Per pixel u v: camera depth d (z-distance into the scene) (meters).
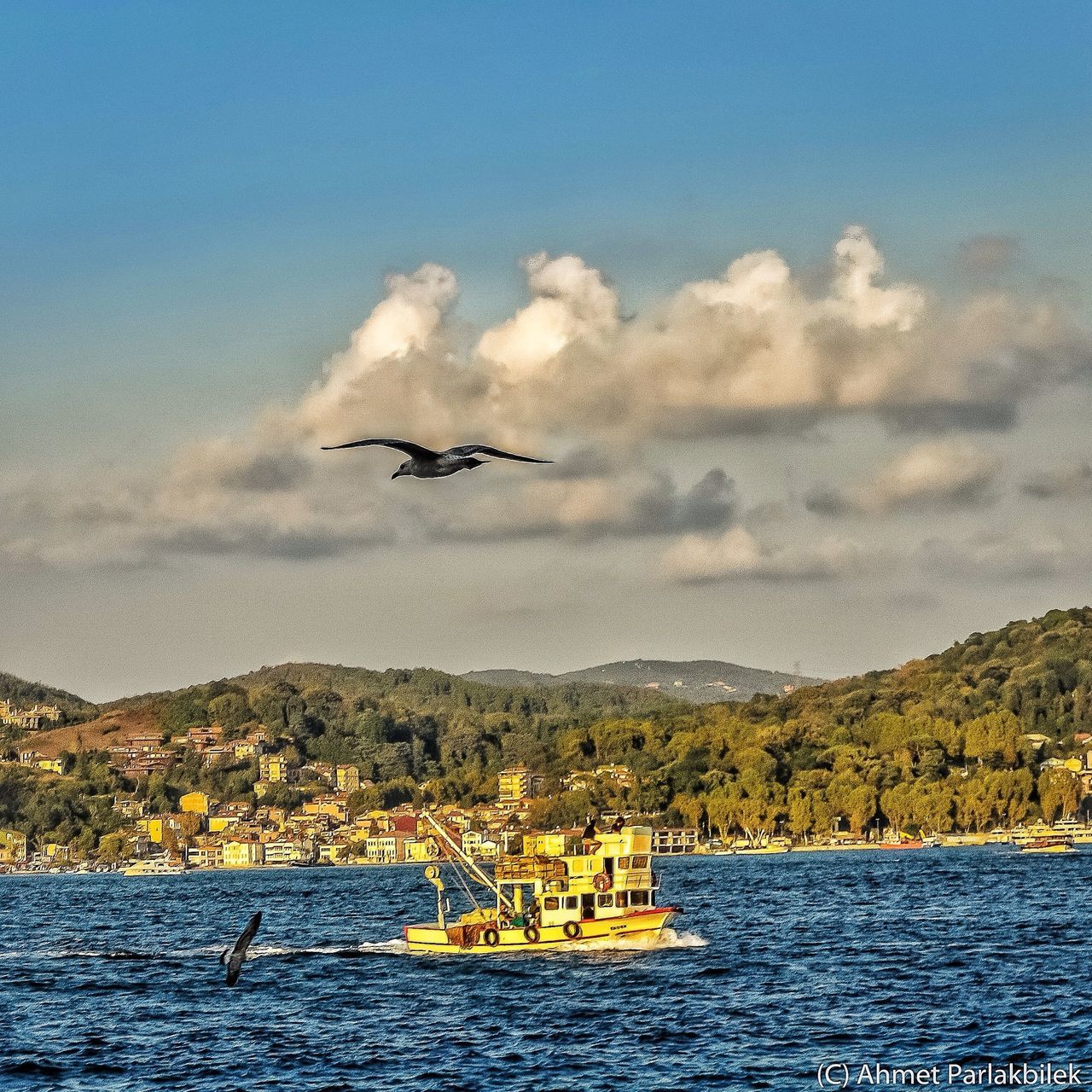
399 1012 127.88
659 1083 97.94
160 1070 106.50
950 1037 109.12
